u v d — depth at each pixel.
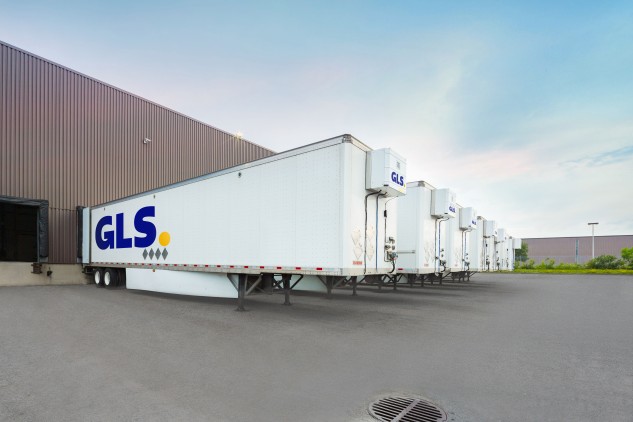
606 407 3.57
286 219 7.89
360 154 7.55
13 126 16.02
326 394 3.86
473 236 19.50
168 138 22.25
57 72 17.58
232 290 9.62
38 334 6.45
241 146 27.20
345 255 6.98
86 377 4.33
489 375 4.45
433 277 17.17
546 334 6.64
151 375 4.40
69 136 17.83
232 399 3.72
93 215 15.54
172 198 10.95
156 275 11.59
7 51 15.97
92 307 9.44
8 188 15.77
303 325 7.23
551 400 3.73
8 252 23.97
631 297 12.86
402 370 4.61
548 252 62.09
